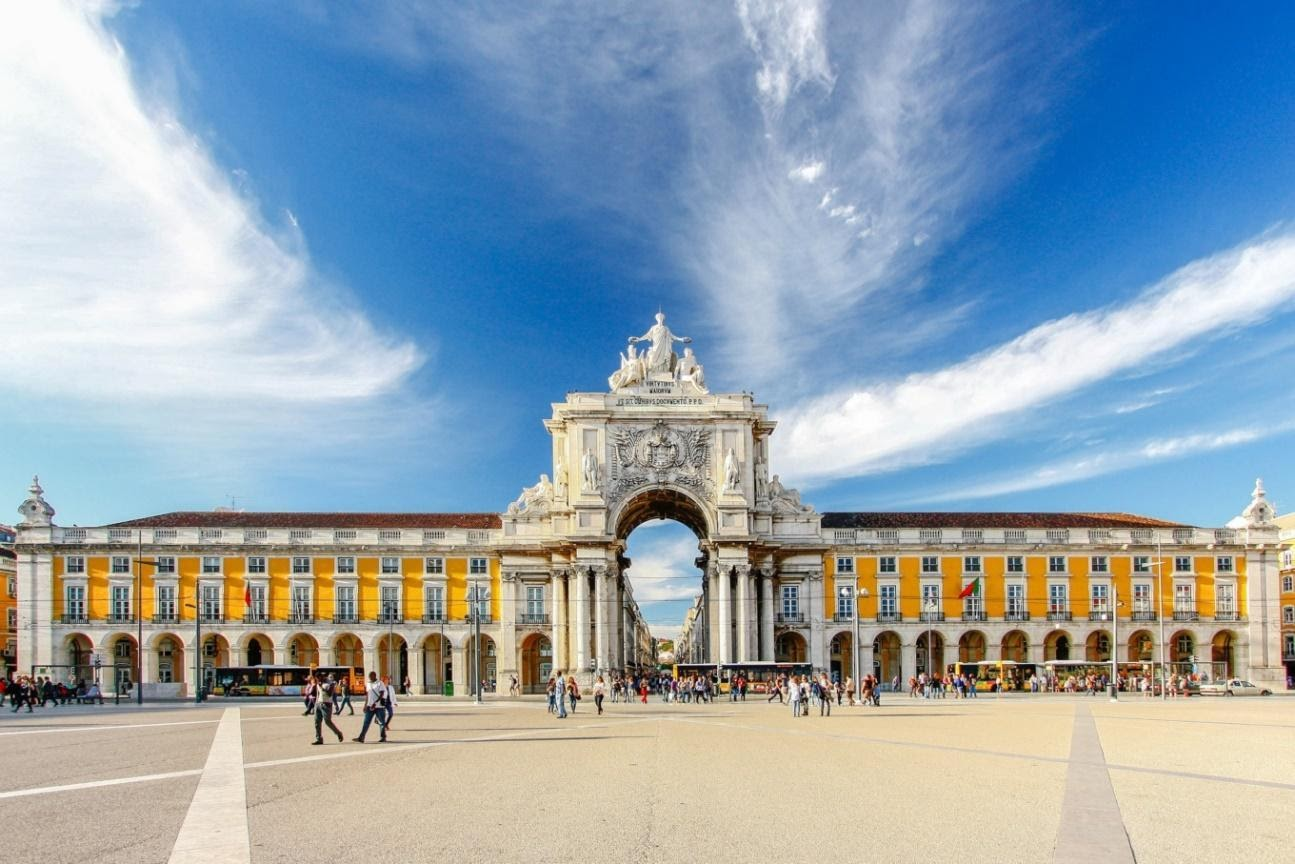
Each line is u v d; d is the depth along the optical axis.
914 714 26.23
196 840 8.00
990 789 10.84
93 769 12.89
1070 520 49.75
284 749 15.77
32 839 8.05
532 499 44.91
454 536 46.50
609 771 12.61
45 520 46.00
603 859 7.32
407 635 45.84
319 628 45.72
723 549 41.81
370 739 17.77
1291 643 53.47
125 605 45.69
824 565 46.59
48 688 36.56
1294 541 53.16
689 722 23.25
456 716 26.41
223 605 45.84
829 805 9.72
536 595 44.72
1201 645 47.53
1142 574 47.94
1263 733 18.62
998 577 47.69
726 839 8.03
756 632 42.97
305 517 48.09
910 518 49.41
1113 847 7.77
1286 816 9.16
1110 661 46.94
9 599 52.03
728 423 43.03
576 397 43.38
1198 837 8.18
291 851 7.59
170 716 26.20
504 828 8.51
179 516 48.06
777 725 21.94
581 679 40.81
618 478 42.75
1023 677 43.72
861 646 47.22
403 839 8.05
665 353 44.34
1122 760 13.73
